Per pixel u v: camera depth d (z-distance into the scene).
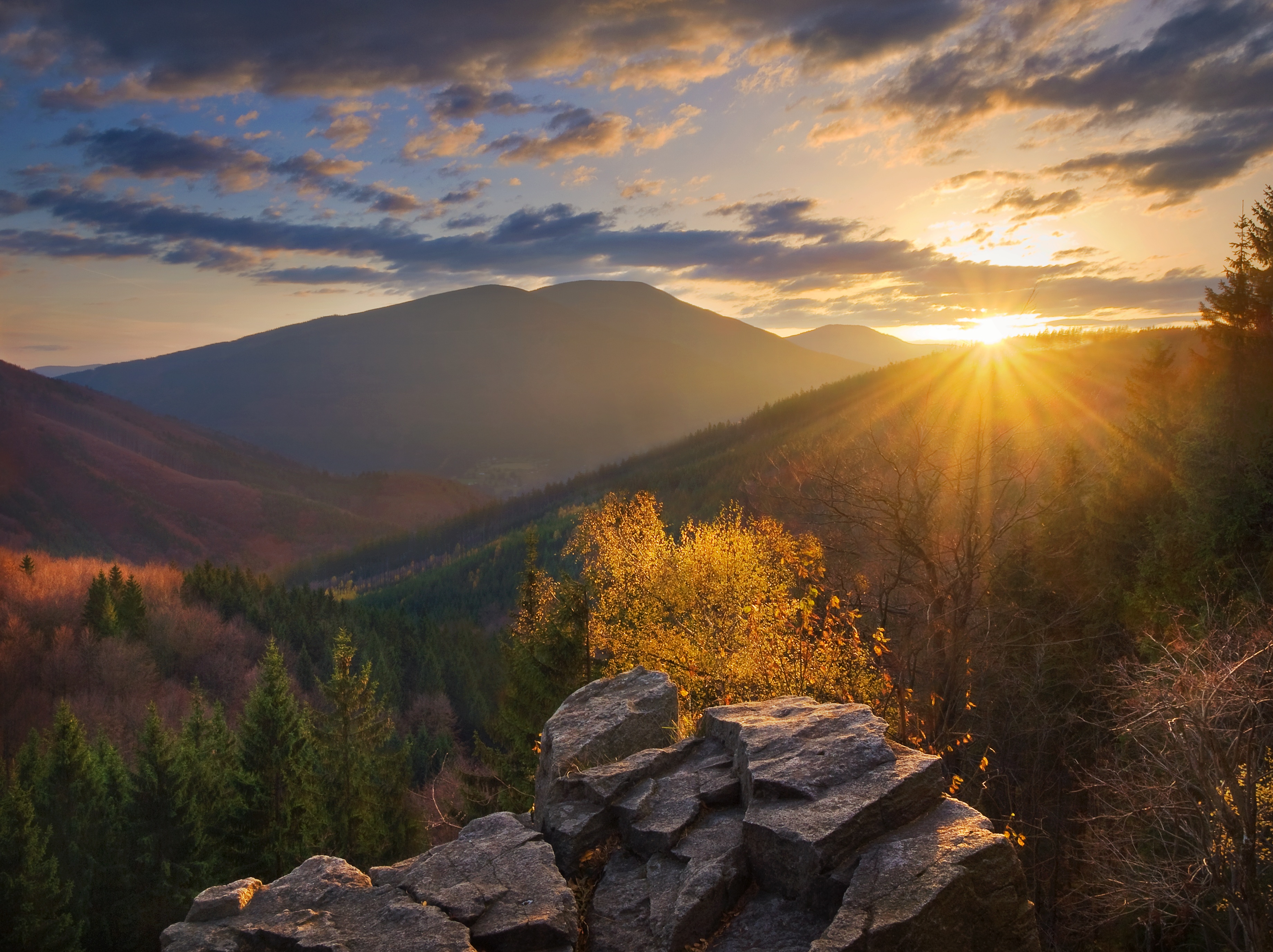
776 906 5.95
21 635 82.00
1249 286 25.30
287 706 35.62
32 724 70.50
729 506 31.09
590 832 7.12
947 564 19.59
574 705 9.94
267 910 6.06
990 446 19.59
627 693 10.14
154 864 36.62
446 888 6.31
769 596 25.80
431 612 151.25
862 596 20.95
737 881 6.13
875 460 20.53
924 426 19.67
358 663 95.06
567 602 24.70
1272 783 12.41
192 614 94.38
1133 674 18.03
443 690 95.44
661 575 29.09
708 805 7.23
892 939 5.05
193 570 120.44
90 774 42.09
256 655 95.19
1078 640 21.27
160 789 37.19
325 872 6.59
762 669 18.05
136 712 73.00
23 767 48.47
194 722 52.50
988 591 19.91
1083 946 17.95
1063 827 20.05
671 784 7.57
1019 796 20.31
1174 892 12.95
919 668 19.38
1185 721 11.72
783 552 25.98
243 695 84.12
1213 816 12.07
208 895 6.17
